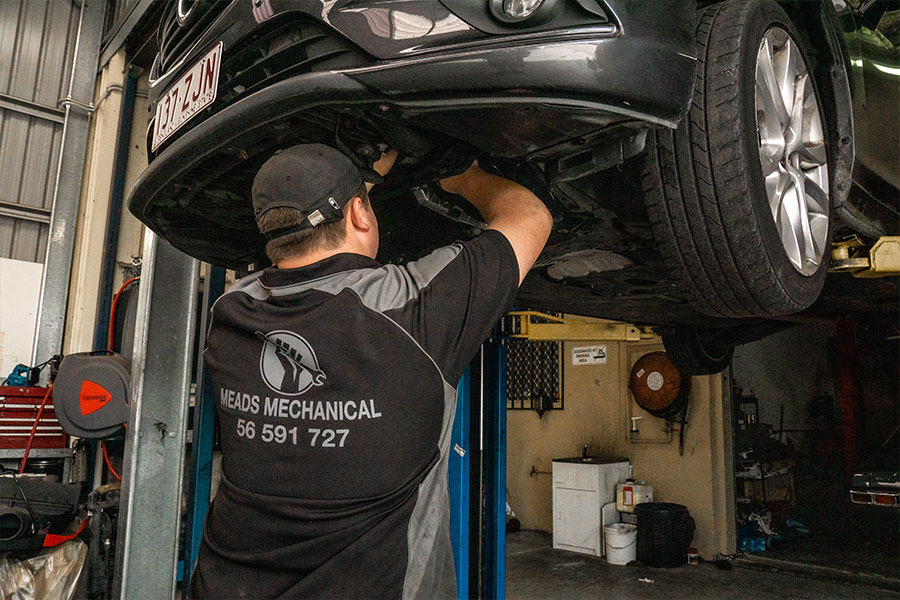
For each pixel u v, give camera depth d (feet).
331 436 2.39
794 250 4.29
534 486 19.52
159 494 7.07
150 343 7.24
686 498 16.15
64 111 17.26
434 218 4.86
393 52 2.84
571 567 14.94
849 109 5.14
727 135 3.68
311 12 3.03
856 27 5.90
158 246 7.42
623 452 17.63
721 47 3.84
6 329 15.47
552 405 19.36
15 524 8.38
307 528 2.34
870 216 5.85
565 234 4.50
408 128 3.12
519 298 6.97
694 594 12.71
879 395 17.88
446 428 2.59
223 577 2.47
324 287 2.58
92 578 9.24
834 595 12.52
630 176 3.98
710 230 3.86
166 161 3.83
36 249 16.63
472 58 2.73
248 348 2.69
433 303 2.53
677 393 16.03
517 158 3.28
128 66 17.10
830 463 19.45
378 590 2.34
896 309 9.63
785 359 19.69
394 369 2.40
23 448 12.50
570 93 2.74
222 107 3.54
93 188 16.47
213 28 3.65
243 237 5.40
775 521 17.97
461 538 8.70
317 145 2.86
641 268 5.39
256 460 2.51
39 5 17.22
